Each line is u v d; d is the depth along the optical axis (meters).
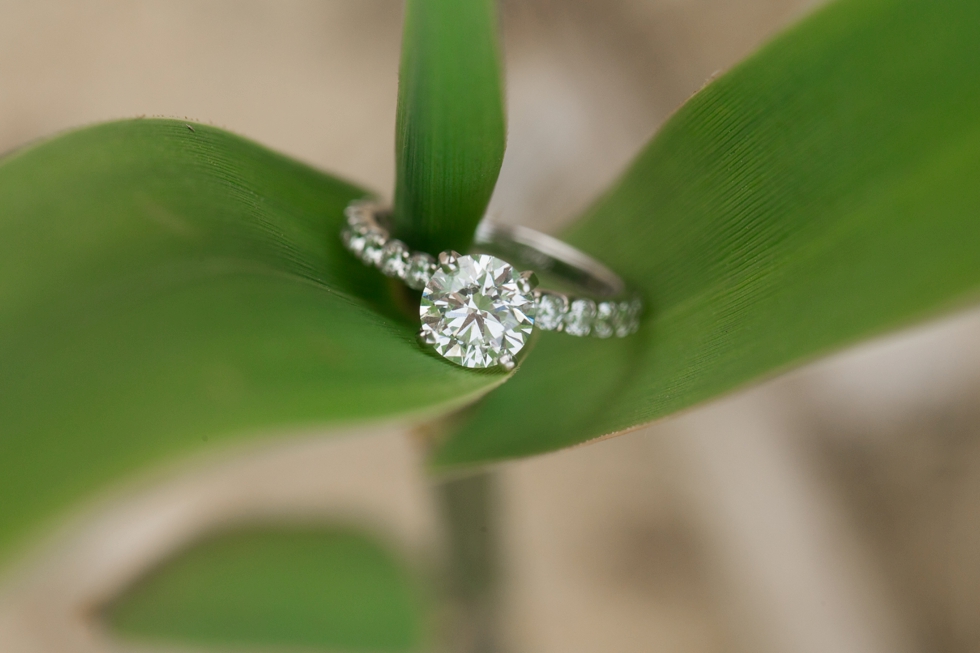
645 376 0.14
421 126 0.14
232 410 0.12
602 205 0.15
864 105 0.13
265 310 0.13
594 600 0.19
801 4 0.19
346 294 0.14
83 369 0.12
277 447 0.12
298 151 0.19
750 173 0.14
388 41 0.21
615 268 0.15
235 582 0.17
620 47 0.20
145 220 0.13
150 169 0.13
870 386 0.19
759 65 0.14
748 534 0.19
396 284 0.15
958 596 0.18
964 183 0.13
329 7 0.21
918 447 0.19
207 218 0.13
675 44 0.20
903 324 0.13
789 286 0.13
